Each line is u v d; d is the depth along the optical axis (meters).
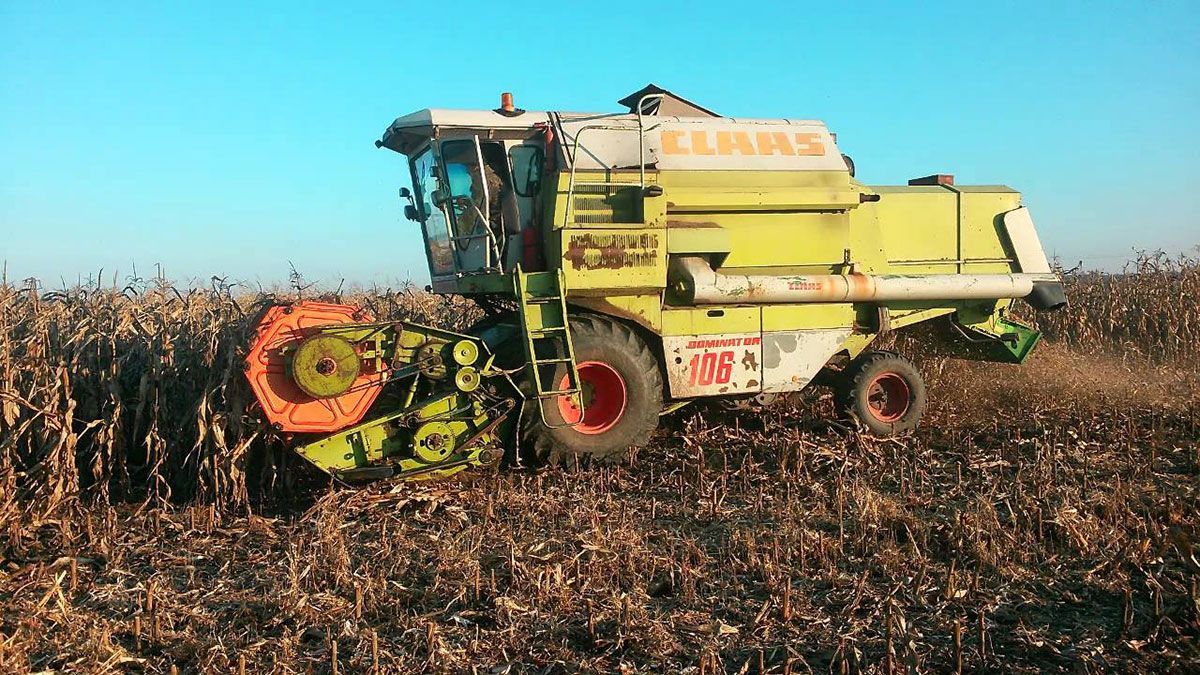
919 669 3.89
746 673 3.97
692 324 8.10
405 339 6.82
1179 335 13.21
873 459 7.66
